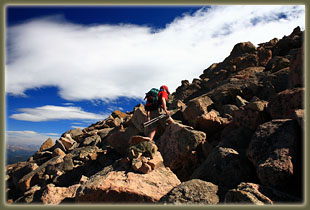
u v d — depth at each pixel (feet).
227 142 18.25
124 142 30.71
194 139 21.20
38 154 42.65
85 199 15.05
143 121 29.40
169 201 12.30
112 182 15.24
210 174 15.49
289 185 11.28
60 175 30.22
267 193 10.68
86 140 41.34
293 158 11.84
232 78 44.42
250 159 14.51
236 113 21.53
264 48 54.29
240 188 11.43
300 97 15.78
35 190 26.09
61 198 20.58
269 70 45.62
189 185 13.39
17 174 34.96
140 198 14.05
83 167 31.60
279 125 14.38
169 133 24.03
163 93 20.98
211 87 54.90
